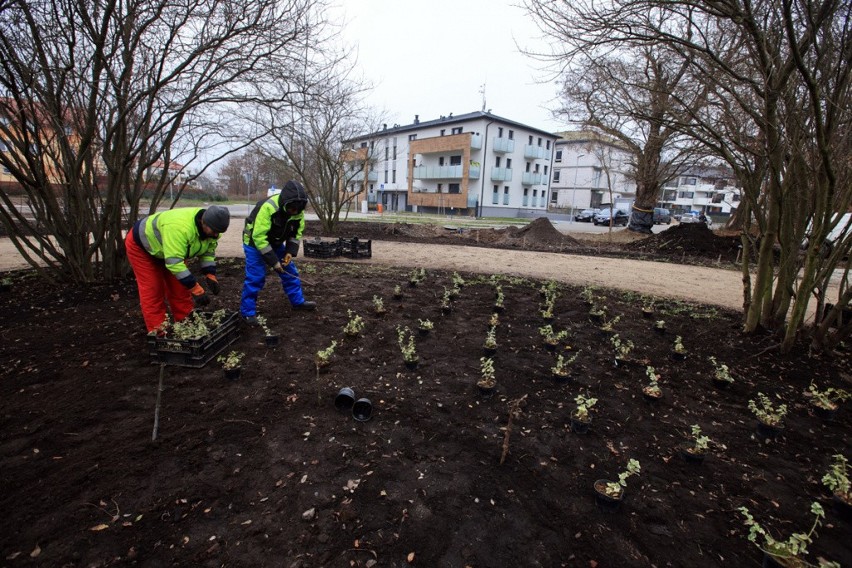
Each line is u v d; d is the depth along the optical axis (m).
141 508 2.10
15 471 2.34
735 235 15.58
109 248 6.71
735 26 4.29
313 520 2.07
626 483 2.46
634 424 3.13
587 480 2.47
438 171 40.22
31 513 2.05
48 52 5.56
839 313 4.60
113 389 3.28
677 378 3.96
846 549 2.07
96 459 2.45
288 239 5.17
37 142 5.66
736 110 5.06
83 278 6.58
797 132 4.13
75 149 6.54
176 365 3.72
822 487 2.52
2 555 1.81
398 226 17.20
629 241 16.97
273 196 4.68
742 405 3.52
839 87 3.54
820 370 4.21
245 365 3.79
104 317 5.05
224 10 5.55
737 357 4.51
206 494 2.21
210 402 3.14
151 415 2.94
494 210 41.25
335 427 2.88
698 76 4.27
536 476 2.47
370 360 4.03
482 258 11.23
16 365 3.67
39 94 5.45
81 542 1.90
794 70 4.02
